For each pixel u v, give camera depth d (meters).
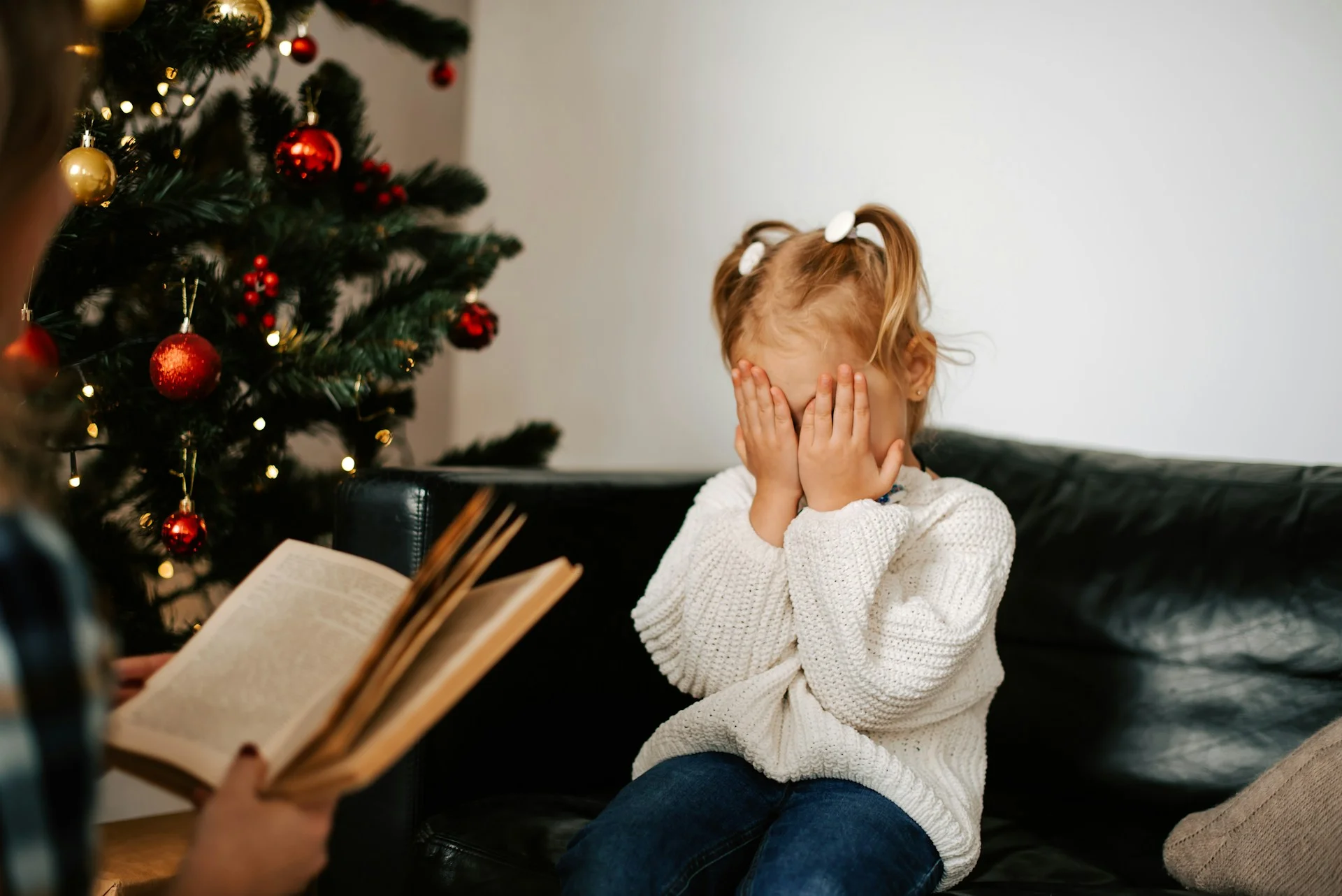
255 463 1.47
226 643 0.67
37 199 0.46
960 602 1.00
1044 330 1.69
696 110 2.07
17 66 0.44
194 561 1.45
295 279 1.46
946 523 1.07
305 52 1.50
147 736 0.59
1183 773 1.16
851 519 0.98
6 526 0.41
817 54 1.91
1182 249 1.58
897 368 1.09
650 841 0.85
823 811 0.90
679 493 1.33
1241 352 1.54
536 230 2.31
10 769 0.39
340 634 0.67
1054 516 1.32
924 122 1.80
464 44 1.71
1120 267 1.63
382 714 0.54
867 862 0.84
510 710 1.14
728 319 1.15
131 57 1.20
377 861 1.06
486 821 1.04
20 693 0.39
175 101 1.77
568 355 2.26
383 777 1.06
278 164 1.35
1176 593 1.22
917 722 0.99
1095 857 1.07
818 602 0.98
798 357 1.06
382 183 1.58
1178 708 1.19
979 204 1.74
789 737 0.99
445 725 1.08
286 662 0.65
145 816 1.79
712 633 1.02
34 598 0.40
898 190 1.83
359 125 1.60
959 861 0.93
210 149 1.54
